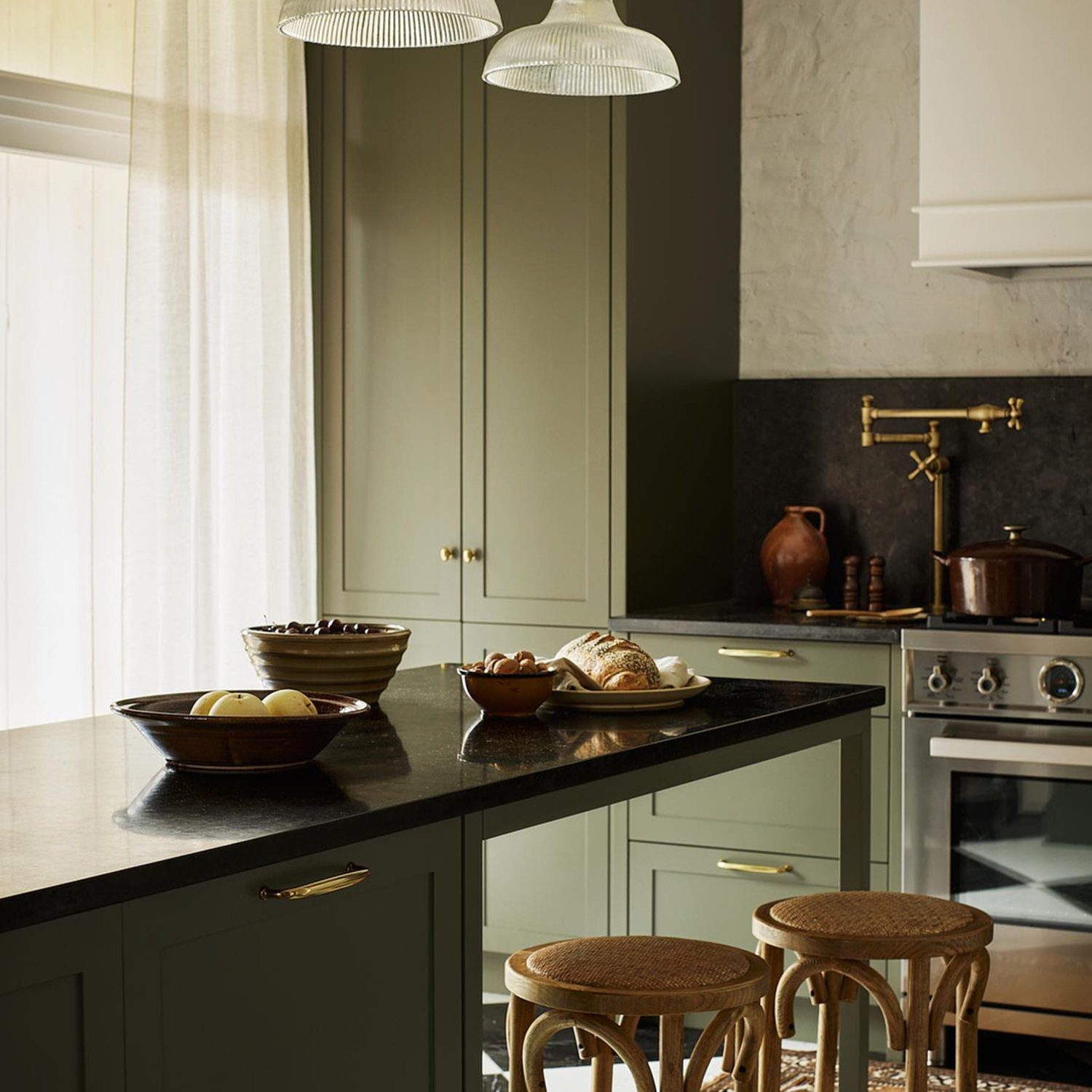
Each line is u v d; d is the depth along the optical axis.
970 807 3.67
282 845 1.63
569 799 2.13
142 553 3.97
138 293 3.93
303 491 4.36
